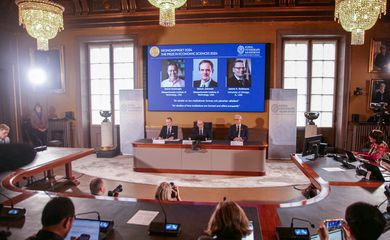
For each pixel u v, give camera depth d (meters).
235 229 1.48
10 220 2.19
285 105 6.95
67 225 1.53
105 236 1.90
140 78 7.62
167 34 7.38
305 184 5.27
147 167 6.13
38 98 8.12
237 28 7.13
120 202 2.53
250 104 7.19
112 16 7.48
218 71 7.21
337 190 2.81
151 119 7.60
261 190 4.98
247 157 5.80
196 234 1.96
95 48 8.08
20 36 7.94
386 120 6.72
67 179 5.43
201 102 7.35
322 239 1.66
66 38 7.86
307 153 4.24
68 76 7.94
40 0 4.52
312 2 6.75
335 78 7.36
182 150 5.99
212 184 5.31
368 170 3.23
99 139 8.28
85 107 8.12
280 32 7.00
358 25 3.81
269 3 6.87
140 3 7.30
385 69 6.89
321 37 7.23
